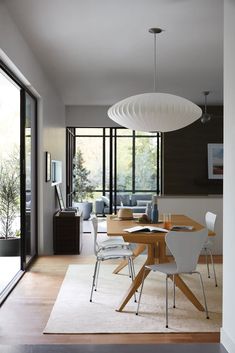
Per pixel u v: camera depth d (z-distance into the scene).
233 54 3.04
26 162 5.48
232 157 3.07
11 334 3.39
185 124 4.70
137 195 10.41
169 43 4.94
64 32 4.52
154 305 4.14
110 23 4.26
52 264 5.86
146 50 5.24
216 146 9.67
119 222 4.82
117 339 3.33
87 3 3.75
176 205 6.79
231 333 3.07
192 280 5.14
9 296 4.37
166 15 4.05
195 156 9.68
